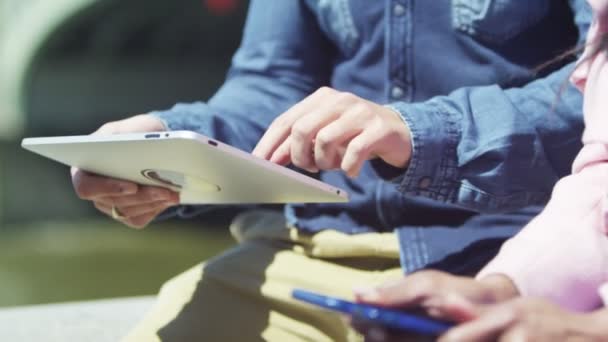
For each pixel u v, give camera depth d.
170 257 8.91
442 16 1.73
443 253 1.65
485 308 1.03
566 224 1.21
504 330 0.99
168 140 1.33
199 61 12.41
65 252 9.16
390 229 1.75
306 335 1.70
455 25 1.72
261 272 1.78
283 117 1.49
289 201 1.56
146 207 1.71
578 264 1.18
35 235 10.10
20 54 11.48
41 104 11.66
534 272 1.17
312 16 1.96
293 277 1.74
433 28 1.73
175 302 1.80
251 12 2.05
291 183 1.43
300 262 1.77
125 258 8.84
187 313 1.77
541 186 1.53
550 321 1.00
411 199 1.72
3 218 10.95
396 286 1.05
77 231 10.16
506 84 1.71
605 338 1.00
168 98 12.22
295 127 1.42
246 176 1.44
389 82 1.76
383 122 1.42
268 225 1.90
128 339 1.73
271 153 1.49
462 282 1.08
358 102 1.43
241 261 1.83
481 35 1.70
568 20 1.73
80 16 11.38
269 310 1.75
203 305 1.78
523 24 1.71
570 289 1.17
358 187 1.78
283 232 1.84
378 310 1.00
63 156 1.58
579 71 1.34
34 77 11.62
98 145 1.45
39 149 1.59
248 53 2.02
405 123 1.46
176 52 12.35
